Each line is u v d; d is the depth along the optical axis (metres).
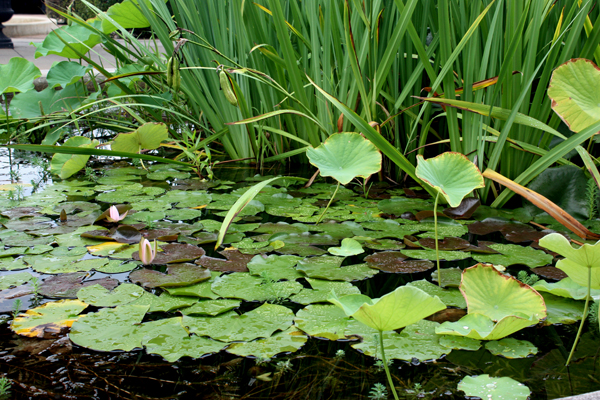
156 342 0.97
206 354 0.94
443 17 1.82
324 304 1.16
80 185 2.21
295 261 1.41
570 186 1.91
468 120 1.99
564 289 1.18
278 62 2.21
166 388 0.84
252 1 2.27
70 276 1.26
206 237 1.57
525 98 1.99
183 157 2.86
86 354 0.93
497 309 1.08
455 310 1.14
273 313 1.11
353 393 0.83
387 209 1.96
